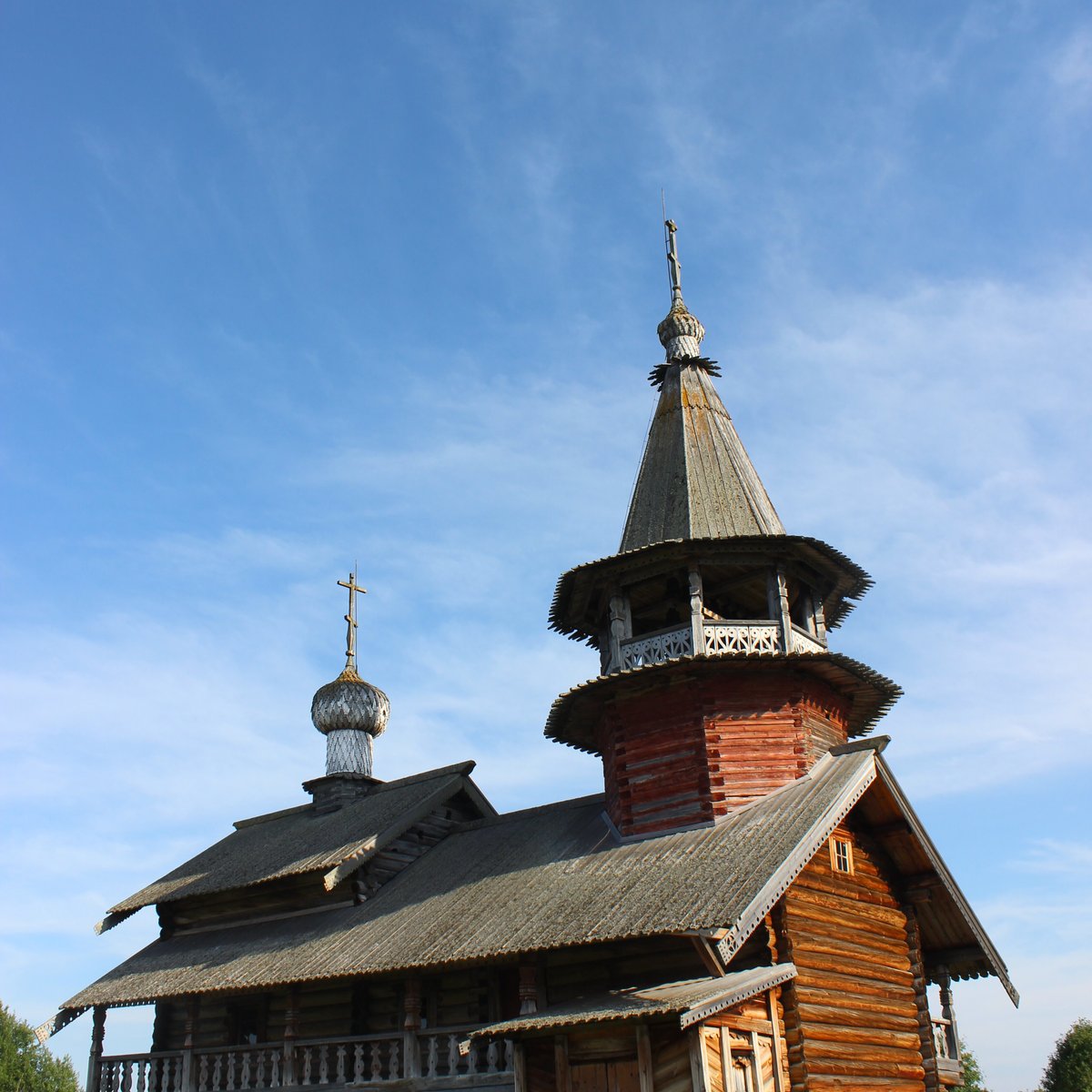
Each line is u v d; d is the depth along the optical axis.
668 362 31.58
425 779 34.12
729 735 24.95
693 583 25.98
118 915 35.34
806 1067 20.39
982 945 26.06
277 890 31.58
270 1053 27.86
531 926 22.25
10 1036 58.62
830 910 22.94
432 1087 23.00
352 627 40.09
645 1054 18.48
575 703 27.16
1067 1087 59.12
